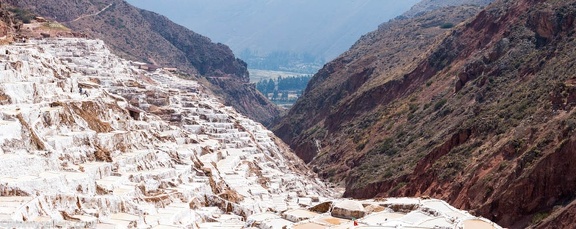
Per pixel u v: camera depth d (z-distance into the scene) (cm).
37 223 6819
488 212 12525
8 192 7456
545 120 13675
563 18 17362
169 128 13912
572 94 13588
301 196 13425
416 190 15212
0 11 19425
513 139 13662
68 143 9331
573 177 11900
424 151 16875
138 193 9188
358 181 17562
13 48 11975
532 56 17350
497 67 18062
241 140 16588
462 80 19400
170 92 18850
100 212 8106
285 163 18512
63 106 10050
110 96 13250
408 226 8006
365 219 8400
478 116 16100
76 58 19538
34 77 10694
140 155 10394
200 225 9144
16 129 8475
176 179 10444
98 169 9219
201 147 13550
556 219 11069
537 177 12169
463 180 13888
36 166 8238
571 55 15588
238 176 12950
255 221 8856
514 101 15700
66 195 7850
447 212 8775
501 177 12938
